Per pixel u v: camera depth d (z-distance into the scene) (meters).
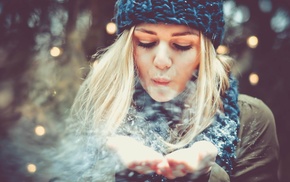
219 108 1.04
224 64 1.09
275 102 1.91
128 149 0.81
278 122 1.92
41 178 1.70
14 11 1.89
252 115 1.09
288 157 1.96
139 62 0.99
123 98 1.02
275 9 1.99
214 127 1.01
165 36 0.95
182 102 1.02
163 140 1.00
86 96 1.16
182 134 1.02
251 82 1.73
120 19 1.04
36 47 1.91
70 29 1.84
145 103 1.04
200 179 0.87
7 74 1.91
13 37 1.91
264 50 1.95
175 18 0.93
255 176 1.05
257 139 1.07
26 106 1.85
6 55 1.91
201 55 0.99
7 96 1.90
